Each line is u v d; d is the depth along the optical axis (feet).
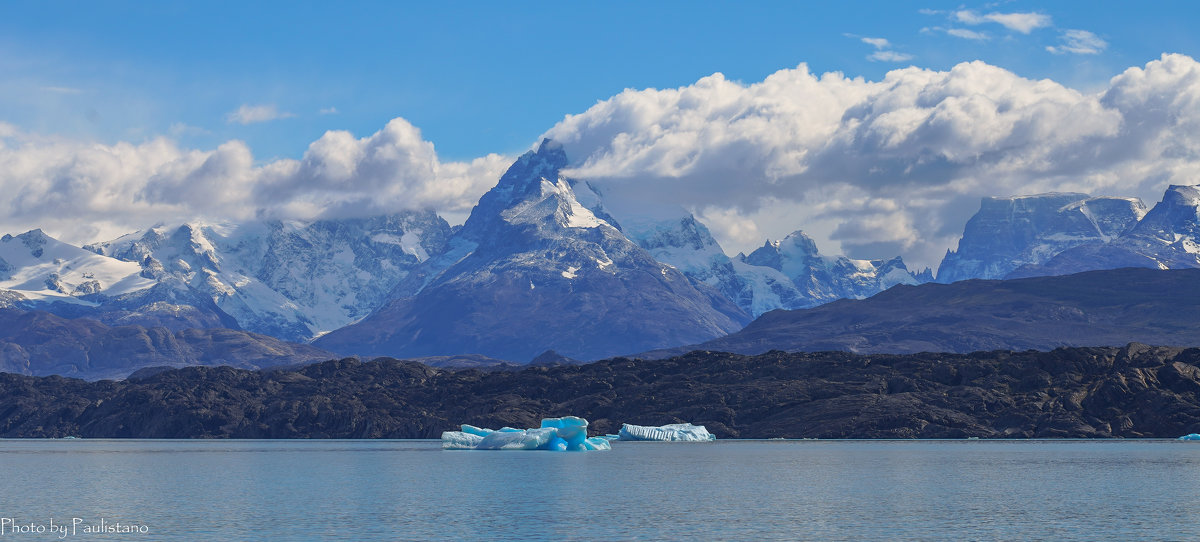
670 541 445.37
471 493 615.16
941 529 475.31
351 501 577.02
